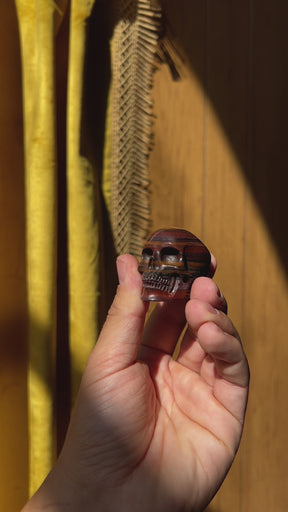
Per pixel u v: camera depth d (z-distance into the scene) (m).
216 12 0.63
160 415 0.38
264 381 0.73
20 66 0.51
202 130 0.64
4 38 0.50
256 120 0.68
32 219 0.48
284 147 0.71
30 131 0.48
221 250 0.68
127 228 0.53
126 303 0.37
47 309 0.48
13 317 0.52
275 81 0.68
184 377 0.39
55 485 0.36
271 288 0.72
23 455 0.53
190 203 0.65
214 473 0.36
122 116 0.52
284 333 0.74
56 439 0.52
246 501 0.73
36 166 0.48
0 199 0.51
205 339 0.35
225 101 0.65
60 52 0.50
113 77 0.51
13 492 0.53
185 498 0.35
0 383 0.52
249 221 0.69
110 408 0.36
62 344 0.53
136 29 0.51
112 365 0.37
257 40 0.66
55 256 0.49
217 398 0.37
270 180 0.70
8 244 0.52
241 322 0.71
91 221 0.50
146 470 0.36
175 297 0.37
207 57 0.64
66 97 0.51
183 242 0.38
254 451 0.73
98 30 0.52
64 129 0.52
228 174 0.67
